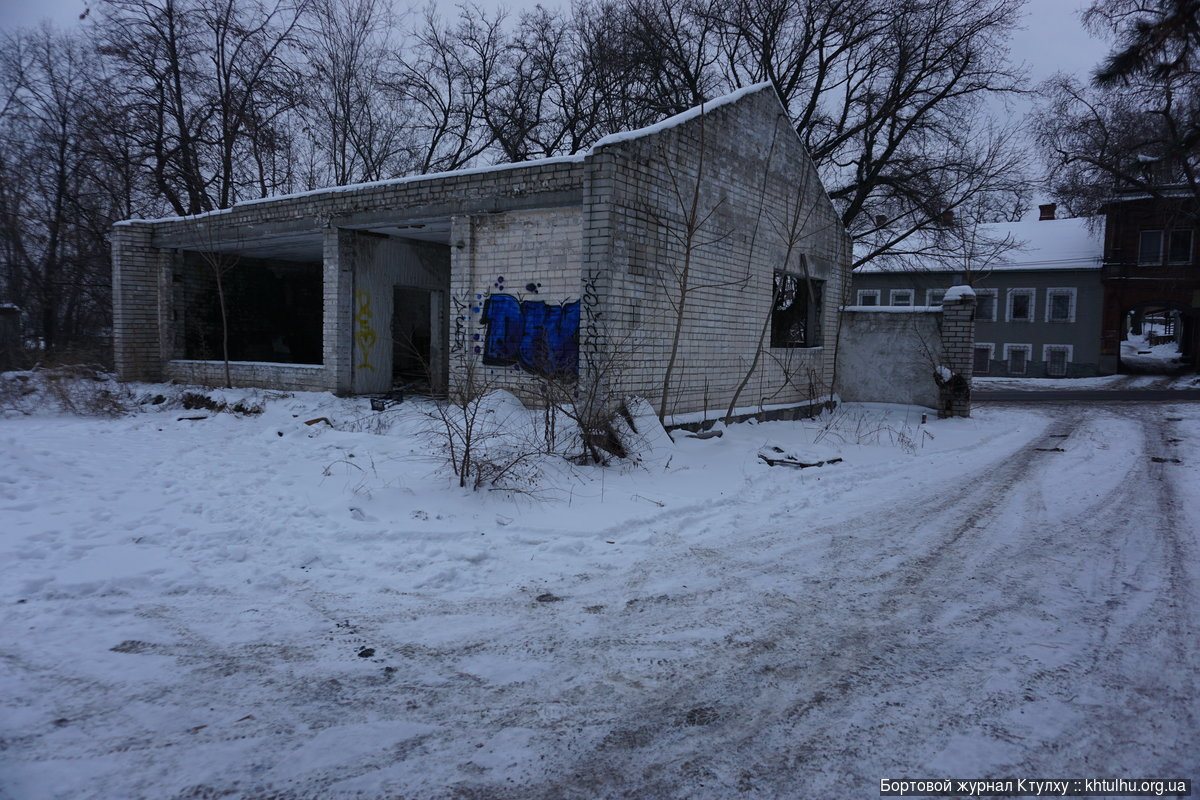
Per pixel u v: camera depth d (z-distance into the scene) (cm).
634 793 306
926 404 1778
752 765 328
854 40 2362
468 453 786
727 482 915
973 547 677
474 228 1216
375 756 328
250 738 341
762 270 1424
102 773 310
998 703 385
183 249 1736
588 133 2809
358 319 1452
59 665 410
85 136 2277
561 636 466
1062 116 2641
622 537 688
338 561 600
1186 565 623
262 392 1463
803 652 448
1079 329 3891
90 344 2228
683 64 2512
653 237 1095
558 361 1109
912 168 2373
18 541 601
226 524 673
